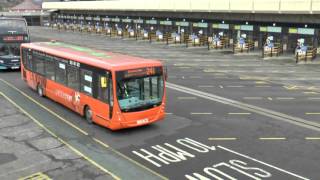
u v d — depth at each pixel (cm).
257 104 2484
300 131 1944
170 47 6072
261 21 5303
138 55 5012
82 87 2091
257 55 5103
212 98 2647
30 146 1730
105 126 1934
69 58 2194
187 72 3744
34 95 2708
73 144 1759
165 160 1575
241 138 1833
